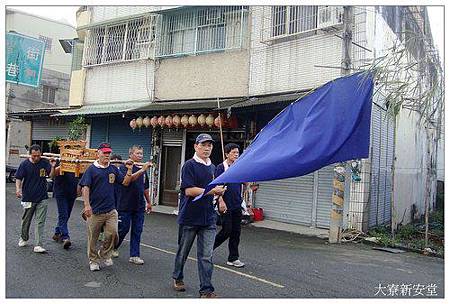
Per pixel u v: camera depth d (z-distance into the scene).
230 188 6.37
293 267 6.74
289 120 5.89
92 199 6.02
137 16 14.56
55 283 5.39
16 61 15.52
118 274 5.88
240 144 12.34
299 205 11.30
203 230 5.08
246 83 12.37
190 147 13.72
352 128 6.03
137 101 14.80
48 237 7.97
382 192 11.51
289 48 11.56
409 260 7.66
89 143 15.99
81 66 16.98
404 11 13.02
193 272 6.14
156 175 14.22
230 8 12.84
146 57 14.52
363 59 9.40
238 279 5.93
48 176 7.04
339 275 6.41
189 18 13.73
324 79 10.83
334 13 10.61
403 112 12.93
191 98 13.48
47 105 23.95
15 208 11.16
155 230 9.52
